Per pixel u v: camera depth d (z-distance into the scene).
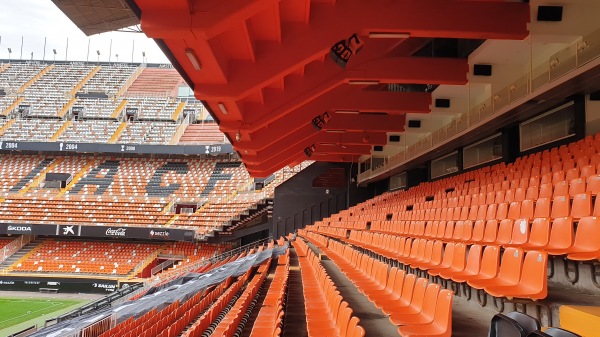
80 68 48.50
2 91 43.47
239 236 27.86
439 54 12.45
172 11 5.43
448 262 6.00
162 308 11.37
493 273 4.77
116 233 26.62
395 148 21.25
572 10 8.54
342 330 4.26
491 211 7.91
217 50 7.00
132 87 46.91
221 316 8.59
